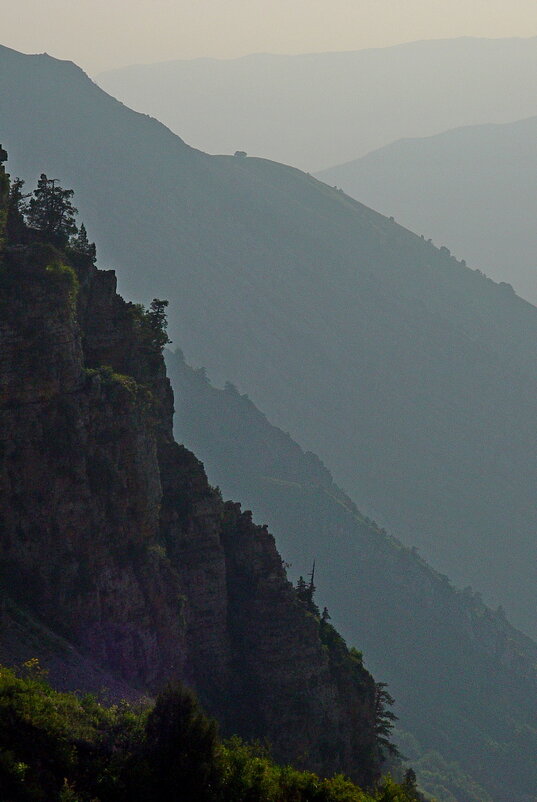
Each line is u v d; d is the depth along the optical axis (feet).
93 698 363.15
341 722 605.31
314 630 607.37
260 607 601.21
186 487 602.44
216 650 577.84
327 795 352.90
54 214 613.11
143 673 514.27
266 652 588.09
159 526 575.79
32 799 294.87
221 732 539.70
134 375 609.01
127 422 531.09
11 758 300.20
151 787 322.55
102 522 516.32
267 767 356.38
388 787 375.25
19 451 495.41
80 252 624.18
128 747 333.83
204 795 327.67
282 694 577.84
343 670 637.30
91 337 588.91
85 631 496.23
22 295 503.61
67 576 497.46
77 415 510.99
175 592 546.67
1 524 492.13
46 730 324.19
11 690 340.18
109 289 604.90
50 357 502.79
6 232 566.77
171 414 651.66
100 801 312.29
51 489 499.51
